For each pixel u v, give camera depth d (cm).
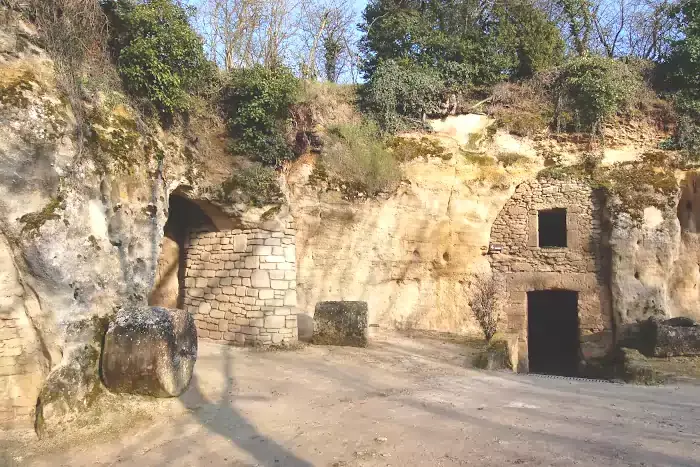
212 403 632
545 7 1806
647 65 1424
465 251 1287
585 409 630
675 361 1003
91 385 576
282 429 555
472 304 1177
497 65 1400
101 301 617
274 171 1002
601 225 1254
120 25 793
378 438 517
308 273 1136
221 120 990
